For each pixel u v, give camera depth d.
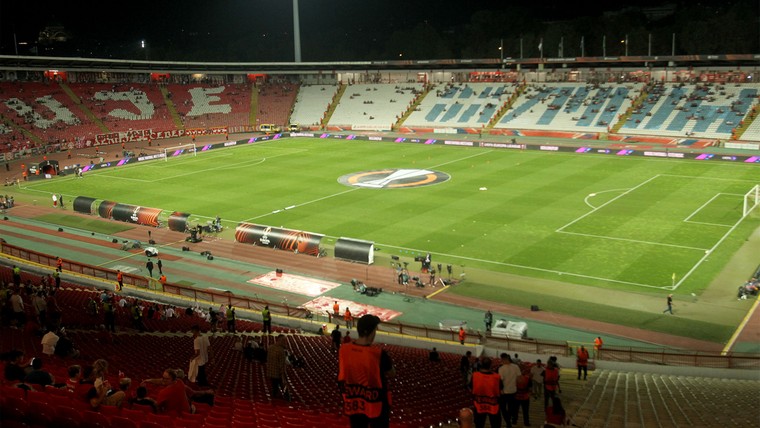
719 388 28.78
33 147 125.00
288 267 61.12
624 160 106.38
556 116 139.00
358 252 61.00
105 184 98.62
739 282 52.78
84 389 14.28
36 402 12.39
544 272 56.62
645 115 130.88
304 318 48.09
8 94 138.12
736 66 133.38
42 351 22.98
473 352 39.31
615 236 65.44
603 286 53.09
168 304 48.66
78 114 141.00
